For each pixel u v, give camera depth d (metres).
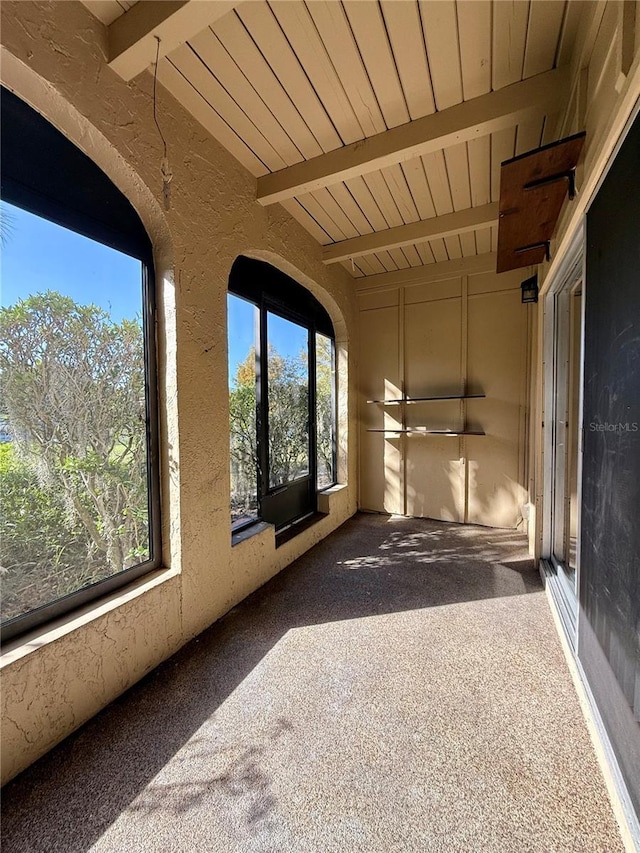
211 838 1.02
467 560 2.97
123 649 1.55
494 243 3.51
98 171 1.57
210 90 1.71
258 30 1.43
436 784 1.15
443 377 4.02
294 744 1.30
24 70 1.18
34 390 1.36
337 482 4.28
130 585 1.70
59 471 1.44
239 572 2.32
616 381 1.05
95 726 1.38
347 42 1.48
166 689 1.57
